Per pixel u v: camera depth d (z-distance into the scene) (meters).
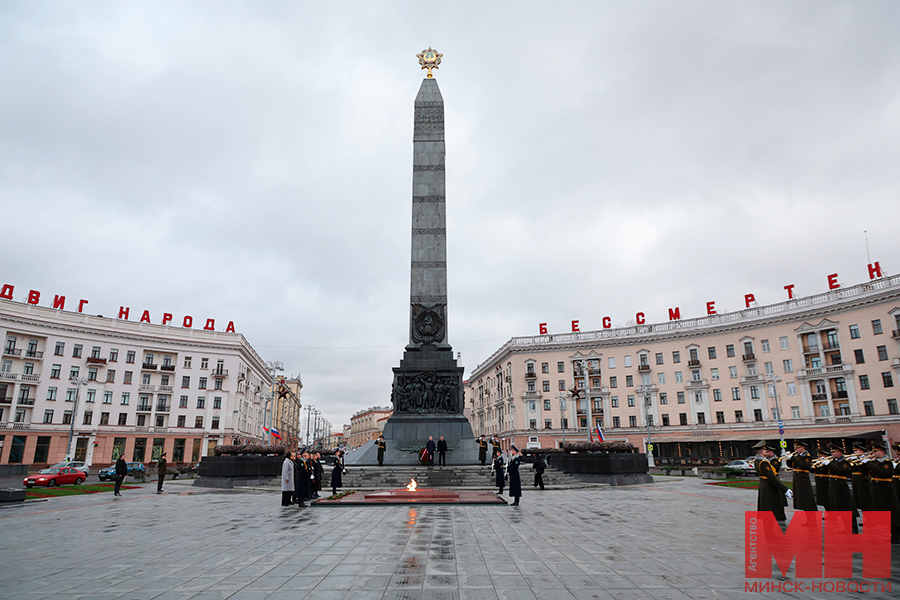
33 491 24.58
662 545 10.38
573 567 8.54
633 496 21.41
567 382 75.56
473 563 8.81
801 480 12.12
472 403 104.12
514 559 9.11
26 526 13.31
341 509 16.59
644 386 70.81
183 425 69.62
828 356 58.38
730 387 65.38
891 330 52.81
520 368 77.88
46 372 60.66
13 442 57.38
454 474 27.39
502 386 83.50
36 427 58.91
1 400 56.84
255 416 89.31
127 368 66.81
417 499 17.91
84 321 64.31
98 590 7.29
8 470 43.47
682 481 32.66
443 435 33.84
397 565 8.67
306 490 17.92
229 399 73.62
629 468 28.94
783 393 61.16
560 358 76.56
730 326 65.88
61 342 62.25
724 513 15.42
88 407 63.06
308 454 20.25
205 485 27.78
